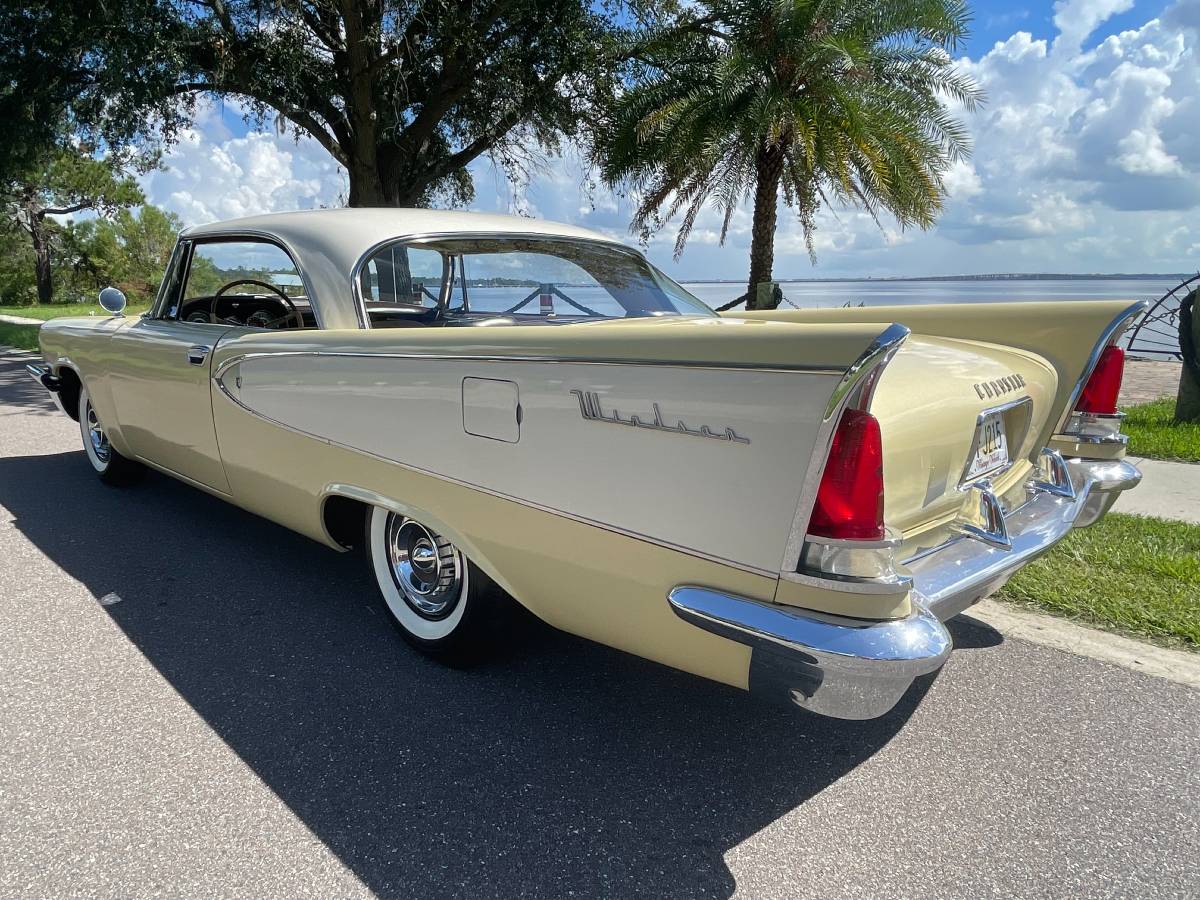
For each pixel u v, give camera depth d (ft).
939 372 7.35
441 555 8.75
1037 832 6.63
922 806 6.97
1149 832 6.63
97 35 36.22
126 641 9.78
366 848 6.38
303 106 42.45
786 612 5.66
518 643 9.11
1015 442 8.32
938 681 9.01
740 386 5.57
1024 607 10.71
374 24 37.70
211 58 38.45
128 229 150.00
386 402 8.21
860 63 34.37
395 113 41.65
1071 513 8.21
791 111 35.29
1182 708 8.45
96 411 14.82
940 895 5.96
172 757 7.49
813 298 45.21
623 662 9.43
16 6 37.88
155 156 42.93
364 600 11.04
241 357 10.09
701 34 41.50
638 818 6.79
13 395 29.17
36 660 9.29
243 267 11.25
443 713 8.30
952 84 37.55
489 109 45.60
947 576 6.67
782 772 7.45
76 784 7.08
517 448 7.02
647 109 39.50
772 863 6.29
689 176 41.68
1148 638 9.90
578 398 6.50
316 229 10.12
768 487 5.58
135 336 12.76
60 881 5.97
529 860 6.28
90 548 12.91
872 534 5.53
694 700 8.64
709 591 6.00
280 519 10.66
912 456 6.51
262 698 8.54
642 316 10.89
